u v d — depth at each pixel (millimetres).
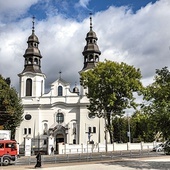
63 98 76750
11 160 32719
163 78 29125
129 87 55312
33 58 79375
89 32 79312
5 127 55844
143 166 28906
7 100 55906
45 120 75875
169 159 36438
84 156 42750
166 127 27297
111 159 36844
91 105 58281
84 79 57906
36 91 76938
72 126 75125
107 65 56250
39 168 28078
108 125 57438
